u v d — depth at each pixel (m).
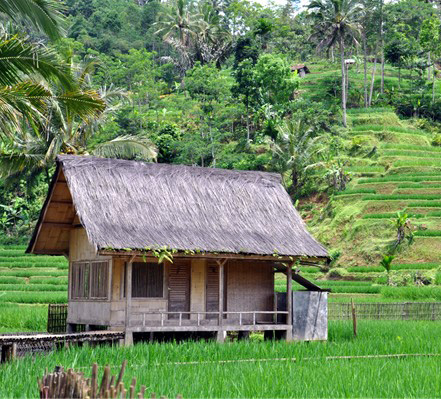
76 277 26.86
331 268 57.88
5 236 69.25
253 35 97.44
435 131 84.25
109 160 25.89
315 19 83.12
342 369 17.69
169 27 102.75
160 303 25.30
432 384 15.81
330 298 44.31
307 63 114.00
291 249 25.70
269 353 20.55
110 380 11.26
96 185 24.70
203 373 16.42
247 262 27.45
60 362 17.28
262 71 82.56
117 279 24.59
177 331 24.48
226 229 25.59
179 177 27.08
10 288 47.38
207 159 77.62
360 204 64.38
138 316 24.80
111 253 22.39
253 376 16.16
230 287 27.03
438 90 95.81
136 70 91.19
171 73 110.69
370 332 27.39
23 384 14.07
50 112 35.22
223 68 115.31
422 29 92.44
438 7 113.69
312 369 17.72
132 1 142.38
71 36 118.62
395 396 14.62
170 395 13.93
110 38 116.44
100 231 22.83
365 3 91.25
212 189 27.36
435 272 52.12
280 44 115.12
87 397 9.90
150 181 26.17
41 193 72.94
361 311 36.31
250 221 26.64
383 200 63.84
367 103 92.44
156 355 19.11
